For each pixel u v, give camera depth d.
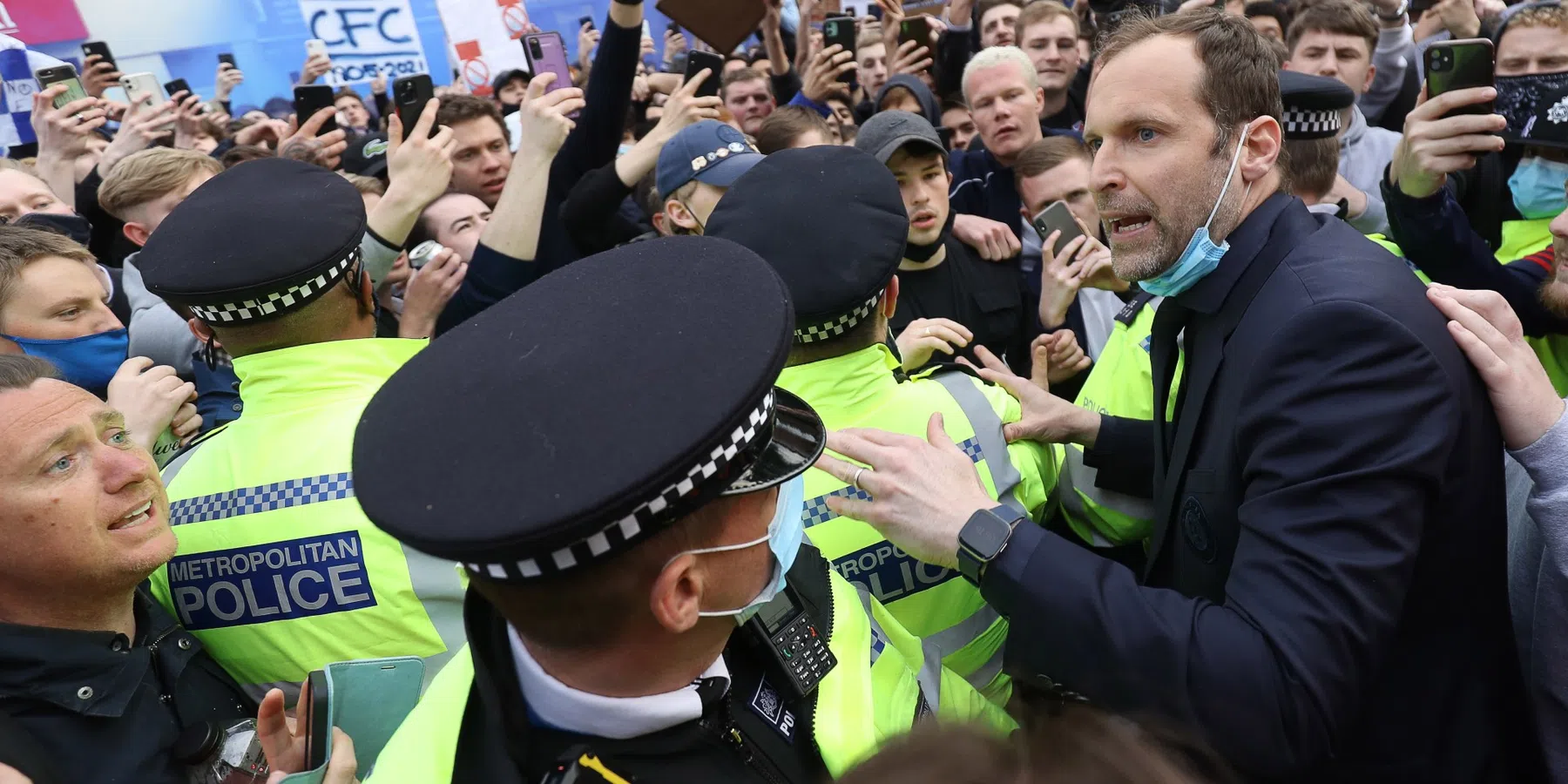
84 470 1.31
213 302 1.56
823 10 6.54
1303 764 1.13
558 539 0.73
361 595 1.51
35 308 1.92
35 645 1.28
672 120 3.17
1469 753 1.33
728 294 0.83
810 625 1.04
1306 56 3.77
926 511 1.25
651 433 0.75
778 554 0.94
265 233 1.59
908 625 1.56
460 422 0.76
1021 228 3.53
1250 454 1.28
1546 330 2.21
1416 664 1.31
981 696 1.33
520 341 0.81
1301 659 1.11
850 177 1.60
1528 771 1.42
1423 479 1.16
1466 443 1.24
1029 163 3.21
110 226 3.68
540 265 3.36
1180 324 1.52
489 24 5.57
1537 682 1.41
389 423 0.78
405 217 2.37
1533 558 1.48
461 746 0.93
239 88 6.24
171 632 1.47
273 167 1.77
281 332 1.62
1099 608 1.16
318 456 1.55
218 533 1.56
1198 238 1.38
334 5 5.93
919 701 1.18
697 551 0.83
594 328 0.81
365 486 0.75
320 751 1.11
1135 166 1.38
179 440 2.02
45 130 3.63
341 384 1.62
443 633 1.51
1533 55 2.45
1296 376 1.22
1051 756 0.60
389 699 1.19
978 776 0.59
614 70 3.31
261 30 6.20
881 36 5.75
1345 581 1.13
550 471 0.73
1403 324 1.19
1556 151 2.37
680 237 0.90
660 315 0.81
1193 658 1.13
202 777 1.35
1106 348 2.12
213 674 1.54
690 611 0.83
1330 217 1.42
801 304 1.49
